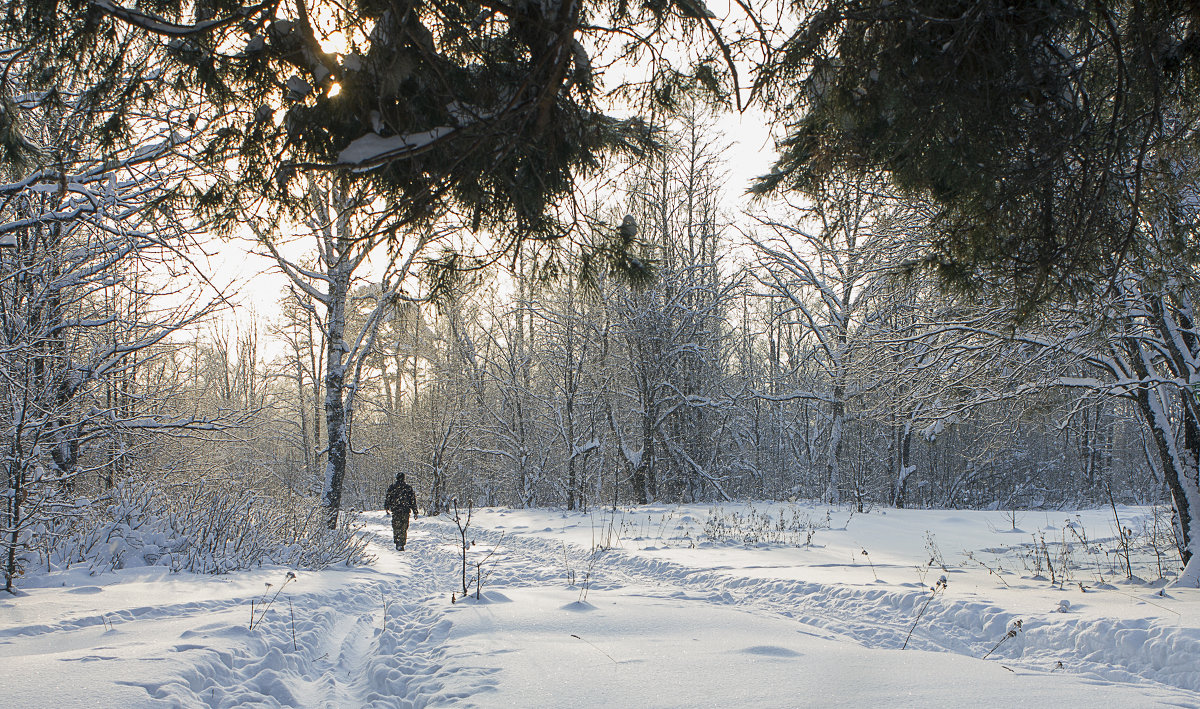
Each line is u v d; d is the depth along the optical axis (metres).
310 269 19.00
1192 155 4.12
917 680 4.64
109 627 5.91
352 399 20.39
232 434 13.75
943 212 4.11
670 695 4.31
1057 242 3.67
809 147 4.25
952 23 3.33
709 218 30.94
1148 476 40.50
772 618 7.07
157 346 13.11
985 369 10.73
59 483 10.45
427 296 4.24
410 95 3.35
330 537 13.29
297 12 3.10
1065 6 3.26
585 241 4.22
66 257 10.48
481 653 5.43
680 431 30.31
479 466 34.88
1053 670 5.66
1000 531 17.16
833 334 26.58
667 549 13.58
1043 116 3.50
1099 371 12.39
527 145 3.62
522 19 3.24
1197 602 6.71
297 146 3.49
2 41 3.41
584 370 29.23
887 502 31.44
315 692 5.16
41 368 10.16
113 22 3.30
